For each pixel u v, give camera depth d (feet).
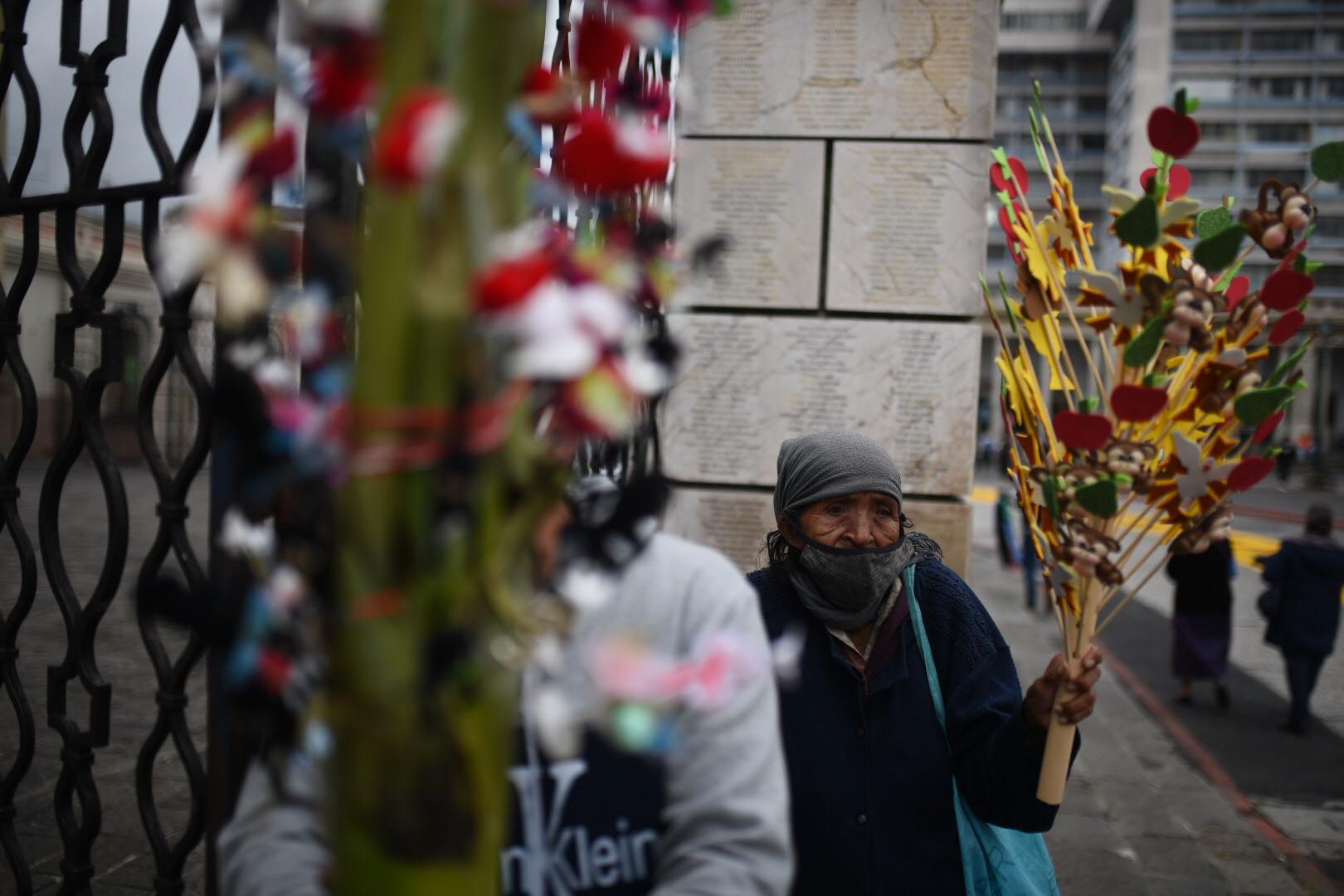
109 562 5.21
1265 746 19.51
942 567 6.00
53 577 5.38
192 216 1.53
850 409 10.51
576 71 1.84
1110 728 20.33
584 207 1.99
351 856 1.86
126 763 11.94
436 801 1.75
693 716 3.14
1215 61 158.10
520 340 1.63
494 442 1.66
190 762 4.81
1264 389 3.63
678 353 2.00
